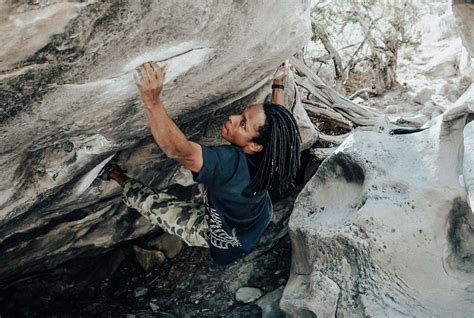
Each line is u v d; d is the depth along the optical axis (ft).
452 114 13.33
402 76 29.81
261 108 7.62
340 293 13.60
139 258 18.15
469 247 13.37
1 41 5.31
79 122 7.91
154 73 6.48
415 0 32.45
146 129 9.84
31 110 6.82
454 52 29.58
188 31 6.93
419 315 12.50
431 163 13.62
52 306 16.53
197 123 11.96
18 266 13.80
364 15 26.27
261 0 7.42
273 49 9.14
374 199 13.44
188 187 15.71
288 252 18.10
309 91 18.66
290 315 15.05
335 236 13.74
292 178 8.00
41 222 11.80
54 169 8.75
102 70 6.70
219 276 17.75
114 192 12.25
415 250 13.08
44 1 5.20
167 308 16.92
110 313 16.63
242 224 8.08
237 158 7.57
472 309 12.45
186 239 8.86
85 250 15.19
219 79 9.35
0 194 8.56
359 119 19.35
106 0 5.65
